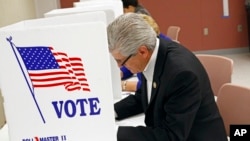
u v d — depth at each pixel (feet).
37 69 2.59
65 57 2.56
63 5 18.40
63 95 2.63
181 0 18.17
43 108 2.65
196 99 3.65
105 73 2.59
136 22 3.56
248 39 18.31
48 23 3.78
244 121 4.65
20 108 2.65
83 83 2.61
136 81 6.59
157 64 3.84
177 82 3.62
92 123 2.68
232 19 18.33
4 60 2.56
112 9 5.46
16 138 2.69
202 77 3.94
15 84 2.61
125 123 4.97
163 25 18.45
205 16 18.34
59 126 2.68
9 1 9.78
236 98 4.77
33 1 16.29
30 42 2.54
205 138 3.92
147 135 3.65
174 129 3.59
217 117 4.09
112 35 3.49
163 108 3.84
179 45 4.18
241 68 15.51
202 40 18.40
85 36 2.53
